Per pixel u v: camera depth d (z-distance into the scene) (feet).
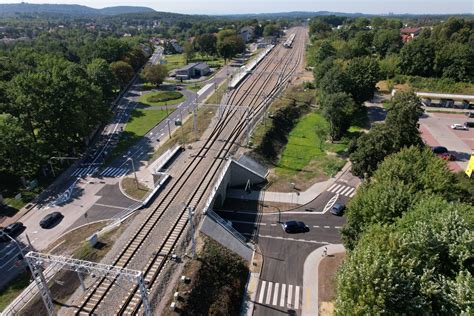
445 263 102.17
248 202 200.95
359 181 219.00
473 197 154.30
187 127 290.56
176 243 146.41
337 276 113.29
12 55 458.50
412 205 126.31
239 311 129.59
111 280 126.31
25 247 165.68
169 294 121.39
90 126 276.62
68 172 242.58
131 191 215.31
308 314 127.24
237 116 295.69
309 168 237.66
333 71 309.42
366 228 128.77
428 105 351.67
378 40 561.02
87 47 527.40
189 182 193.88
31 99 229.25
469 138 276.41
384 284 89.25
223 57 606.14
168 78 508.94
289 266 151.02
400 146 188.34
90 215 190.60
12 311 123.85
